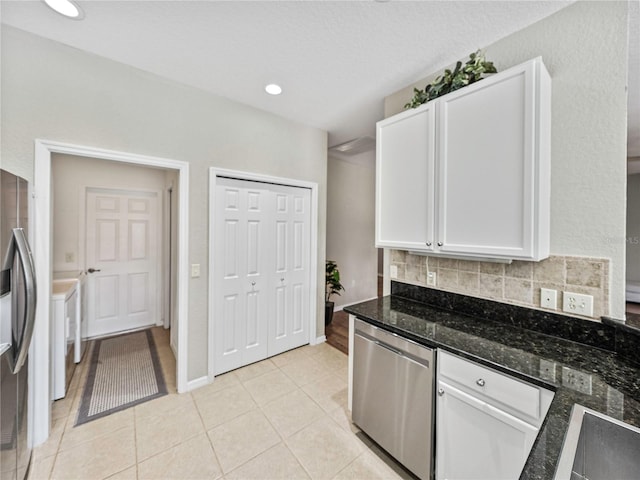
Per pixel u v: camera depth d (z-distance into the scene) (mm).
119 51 1783
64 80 1721
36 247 1642
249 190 2617
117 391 2217
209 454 1617
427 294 1970
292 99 2414
